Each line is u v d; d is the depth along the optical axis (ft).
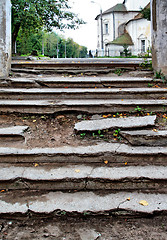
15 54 56.29
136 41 114.21
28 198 9.18
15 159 10.79
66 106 14.42
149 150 10.94
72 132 12.80
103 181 9.68
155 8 19.36
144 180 9.72
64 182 9.72
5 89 16.87
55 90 16.63
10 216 8.48
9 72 20.42
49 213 8.47
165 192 9.49
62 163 10.75
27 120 14.01
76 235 7.77
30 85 17.87
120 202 8.90
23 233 7.86
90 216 8.55
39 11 50.55
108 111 14.49
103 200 9.04
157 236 7.73
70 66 21.90
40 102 14.88
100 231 7.96
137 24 113.19
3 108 14.44
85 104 14.42
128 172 10.02
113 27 126.93
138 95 16.28
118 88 17.60
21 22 52.08
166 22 18.88
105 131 12.39
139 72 20.77
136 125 12.41
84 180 9.70
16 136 11.90
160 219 8.47
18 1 46.68
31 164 10.71
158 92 16.29
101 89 17.06
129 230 8.00
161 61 19.19
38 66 22.00
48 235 7.77
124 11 124.77
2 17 19.04
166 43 19.01
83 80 18.16
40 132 12.88
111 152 10.82
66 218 8.54
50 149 11.07
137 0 122.62
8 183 9.72
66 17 56.75
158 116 14.15
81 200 9.05
